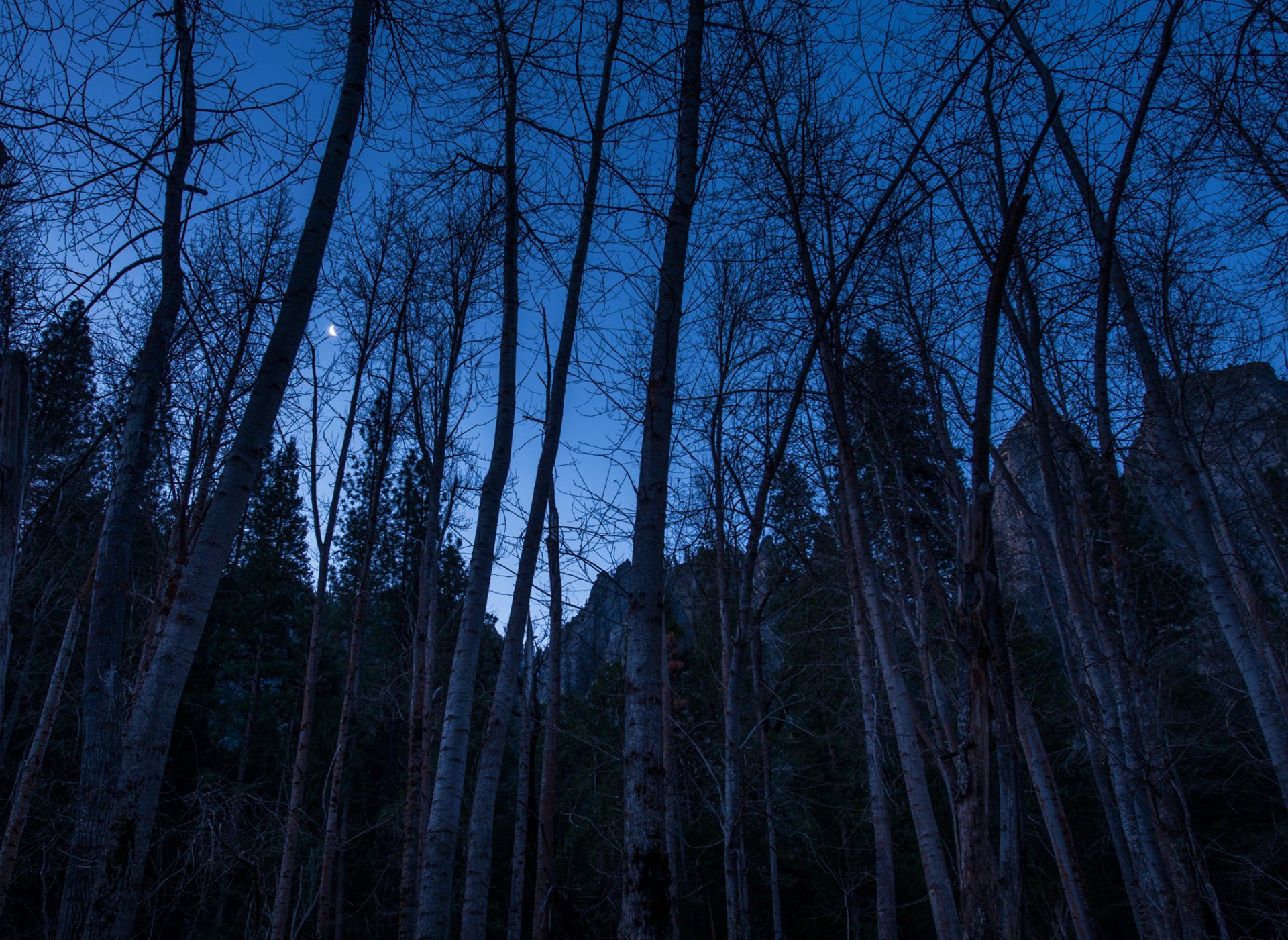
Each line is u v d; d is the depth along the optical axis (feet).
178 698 14.10
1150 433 33.04
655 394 19.07
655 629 17.01
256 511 81.00
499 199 29.50
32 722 53.11
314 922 62.80
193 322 22.77
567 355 30.01
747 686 63.31
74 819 17.12
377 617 75.72
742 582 38.70
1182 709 53.78
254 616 78.54
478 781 26.03
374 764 80.48
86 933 12.24
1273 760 26.37
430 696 41.47
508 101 27.96
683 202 20.89
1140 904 38.04
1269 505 45.16
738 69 23.80
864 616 35.88
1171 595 45.52
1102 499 45.42
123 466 18.25
